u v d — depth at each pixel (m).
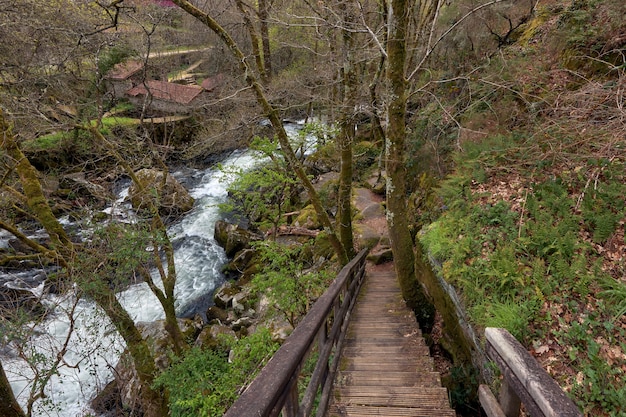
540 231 4.16
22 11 7.57
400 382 3.84
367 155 16.95
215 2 7.62
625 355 2.83
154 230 7.07
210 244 14.06
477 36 9.35
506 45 8.85
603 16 6.52
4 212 8.11
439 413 3.25
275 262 7.94
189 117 18.03
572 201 4.41
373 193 15.09
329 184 15.18
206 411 5.34
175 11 8.38
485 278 4.21
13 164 6.88
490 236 4.70
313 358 4.26
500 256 4.23
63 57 7.65
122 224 6.79
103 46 8.45
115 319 6.58
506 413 2.02
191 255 13.41
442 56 10.34
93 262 6.07
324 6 7.63
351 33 7.80
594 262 3.58
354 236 12.21
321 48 12.38
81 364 8.36
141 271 7.32
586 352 2.97
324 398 3.09
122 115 18.25
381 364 4.25
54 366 5.36
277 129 7.10
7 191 7.28
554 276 3.65
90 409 7.57
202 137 13.99
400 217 6.24
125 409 7.45
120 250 6.11
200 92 18.77
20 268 10.35
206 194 17.88
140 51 10.59
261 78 9.44
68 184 12.79
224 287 11.16
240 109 11.28
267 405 1.22
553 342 3.19
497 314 3.65
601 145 4.76
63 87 9.08
